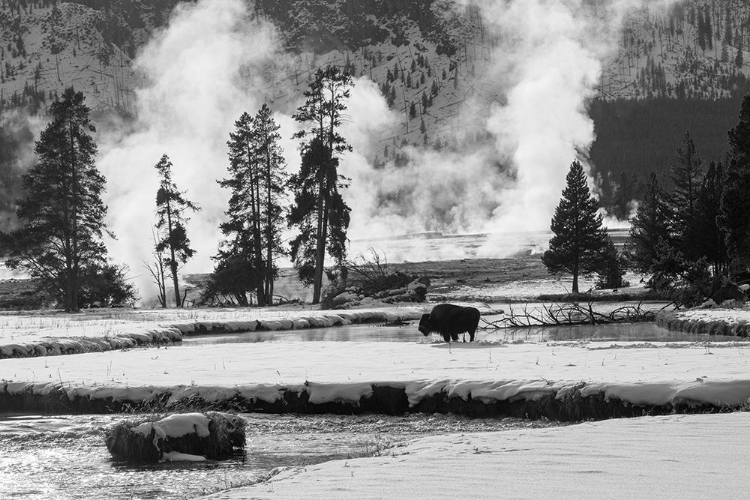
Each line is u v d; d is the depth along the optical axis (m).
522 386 46.00
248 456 39.69
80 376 56.84
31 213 175.50
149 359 67.06
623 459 28.61
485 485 25.66
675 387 42.09
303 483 27.48
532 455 29.86
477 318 75.44
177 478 35.62
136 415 48.06
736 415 36.69
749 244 130.50
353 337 98.19
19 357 74.25
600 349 63.69
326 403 49.78
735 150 136.38
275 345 77.81
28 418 49.53
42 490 34.12
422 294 164.50
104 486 34.50
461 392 47.41
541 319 122.75
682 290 132.88
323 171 174.75
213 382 52.41
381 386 49.53
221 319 118.31
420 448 33.66
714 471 26.45
